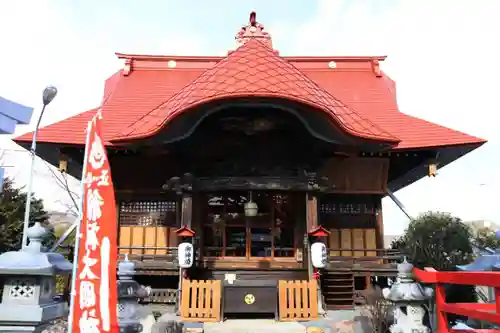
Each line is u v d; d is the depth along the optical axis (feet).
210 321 41.52
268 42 69.51
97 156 17.42
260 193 50.80
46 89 30.55
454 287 41.11
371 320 35.65
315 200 48.96
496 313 17.85
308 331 34.81
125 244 58.95
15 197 59.31
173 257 53.21
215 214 50.72
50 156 65.05
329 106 47.80
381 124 64.23
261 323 41.09
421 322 24.61
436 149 58.39
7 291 19.19
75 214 111.04
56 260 20.30
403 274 25.22
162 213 59.62
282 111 49.01
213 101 44.62
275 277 47.52
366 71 76.23
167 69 75.97
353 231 60.39
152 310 44.29
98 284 16.26
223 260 49.52
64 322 20.68
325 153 55.47
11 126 21.11
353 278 52.54
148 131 48.29
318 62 76.59
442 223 52.44
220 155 52.70
